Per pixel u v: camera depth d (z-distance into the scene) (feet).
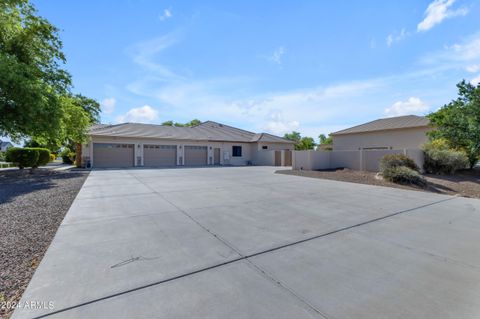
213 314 6.07
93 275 7.97
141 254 9.71
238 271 8.42
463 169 45.14
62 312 6.05
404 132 59.26
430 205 19.61
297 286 7.50
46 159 53.62
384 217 15.85
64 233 12.11
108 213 16.12
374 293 7.16
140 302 6.53
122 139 65.05
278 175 43.50
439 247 10.82
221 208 17.79
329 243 11.19
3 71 28.91
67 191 24.68
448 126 42.19
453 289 7.39
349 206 18.92
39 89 32.32
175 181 33.83
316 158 54.80
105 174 43.73
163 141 70.95
